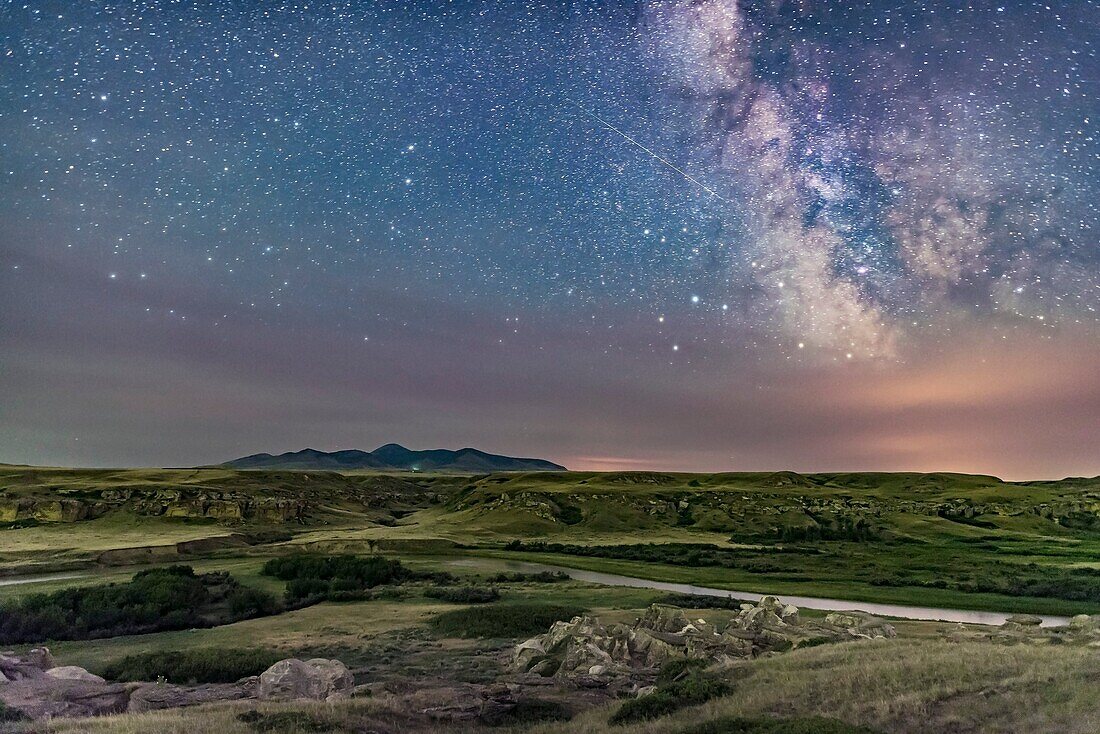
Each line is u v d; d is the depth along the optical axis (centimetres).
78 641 4344
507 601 6131
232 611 5369
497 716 2177
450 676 3228
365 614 5362
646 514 17600
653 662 3181
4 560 8594
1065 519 15562
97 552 9150
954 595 6888
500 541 13338
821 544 12850
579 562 10125
